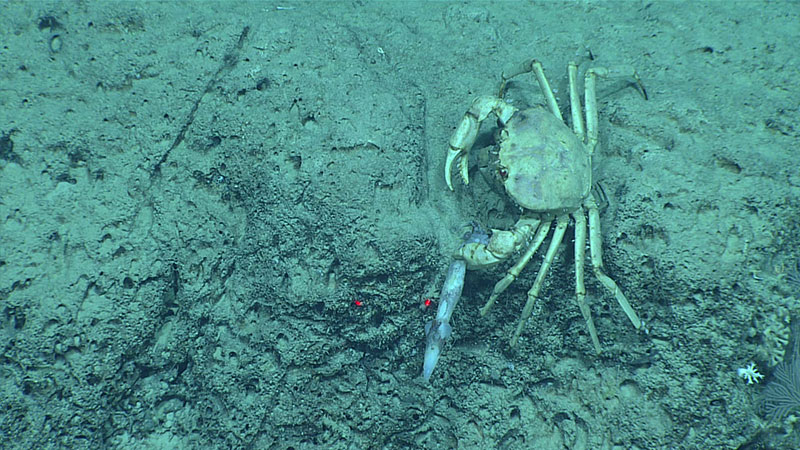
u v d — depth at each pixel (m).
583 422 1.08
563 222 1.08
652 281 1.06
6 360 1.06
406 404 1.10
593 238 1.07
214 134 1.13
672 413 1.04
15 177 1.11
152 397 1.10
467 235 1.10
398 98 1.14
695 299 1.04
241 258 1.12
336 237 1.08
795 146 1.09
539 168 1.06
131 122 1.14
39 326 1.06
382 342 1.11
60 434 1.06
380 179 1.08
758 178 1.07
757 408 1.03
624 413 1.06
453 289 1.07
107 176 1.12
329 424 1.10
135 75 1.16
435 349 1.06
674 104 1.12
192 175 1.13
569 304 1.10
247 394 1.10
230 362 1.10
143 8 1.18
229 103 1.13
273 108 1.12
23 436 1.06
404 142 1.11
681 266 1.04
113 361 1.08
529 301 1.07
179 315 1.12
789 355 1.03
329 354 1.10
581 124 1.14
